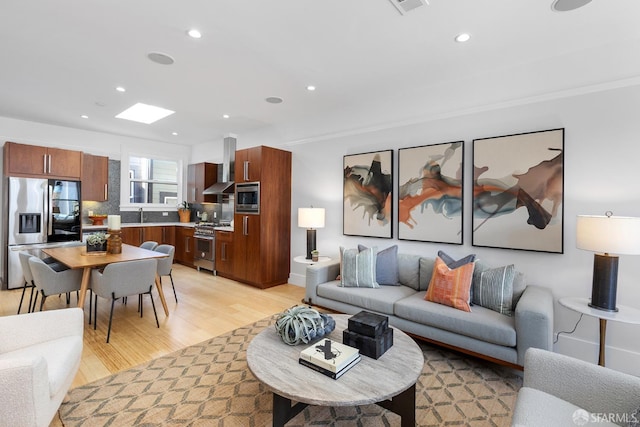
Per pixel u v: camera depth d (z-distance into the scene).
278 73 3.14
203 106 4.20
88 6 2.10
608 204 2.49
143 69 3.06
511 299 2.53
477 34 2.41
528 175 2.81
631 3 2.01
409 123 3.61
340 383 1.52
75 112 4.51
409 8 2.10
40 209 4.60
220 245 5.34
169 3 2.06
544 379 1.45
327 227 4.43
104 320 3.33
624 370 2.44
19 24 2.31
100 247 3.65
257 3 2.06
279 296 4.27
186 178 7.11
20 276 4.43
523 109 2.87
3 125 4.77
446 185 3.30
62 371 1.58
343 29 2.36
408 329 2.71
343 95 3.75
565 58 2.67
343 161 4.21
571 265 2.65
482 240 3.06
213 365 2.44
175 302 3.98
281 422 1.60
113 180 6.07
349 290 3.16
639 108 2.38
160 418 1.83
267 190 4.69
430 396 2.08
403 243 3.66
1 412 1.27
